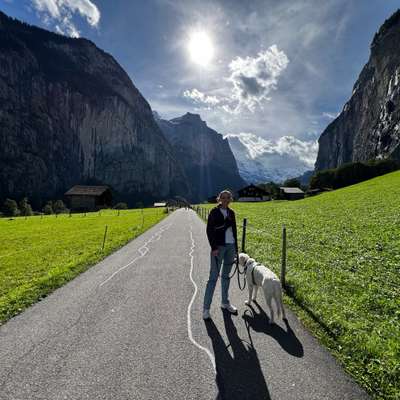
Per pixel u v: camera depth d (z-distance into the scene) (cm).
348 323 573
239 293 798
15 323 626
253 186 10888
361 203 2781
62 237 2330
